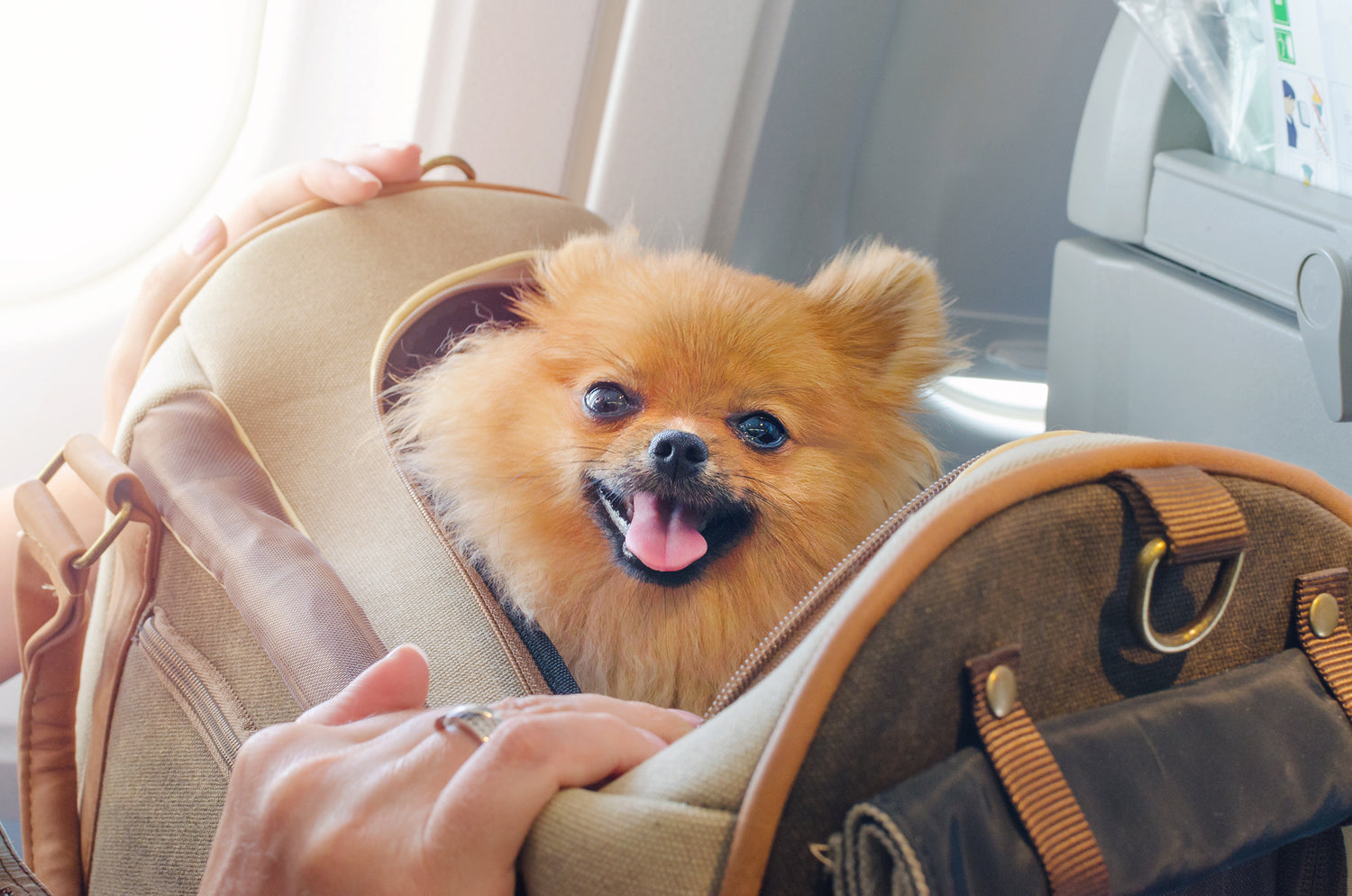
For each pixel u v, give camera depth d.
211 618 0.60
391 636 0.56
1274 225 0.66
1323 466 0.65
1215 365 0.73
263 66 1.06
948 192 1.16
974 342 1.21
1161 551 0.33
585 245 0.70
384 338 0.67
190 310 0.70
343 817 0.33
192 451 0.64
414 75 1.07
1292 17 0.65
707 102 1.08
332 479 0.64
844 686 0.31
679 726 0.40
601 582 0.60
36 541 0.61
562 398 0.63
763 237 1.22
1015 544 0.33
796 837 0.30
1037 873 0.30
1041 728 0.33
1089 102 0.84
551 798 0.33
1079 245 0.87
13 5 0.96
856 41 1.12
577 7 1.05
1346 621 0.39
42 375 1.06
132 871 0.58
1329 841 0.41
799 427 0.62
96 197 1.05
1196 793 0.33
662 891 0.30
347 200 0.76
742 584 0.60
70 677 0.62
